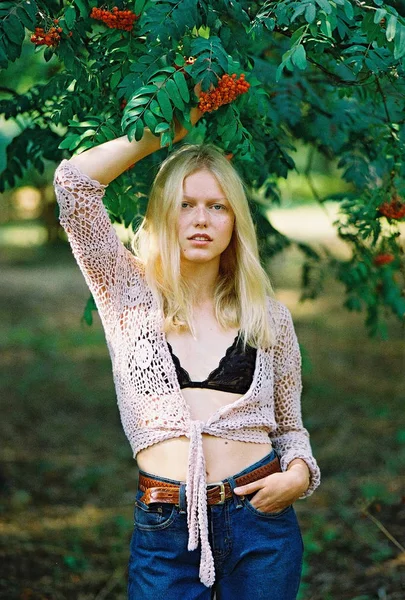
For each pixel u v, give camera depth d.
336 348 9.71
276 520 2.32
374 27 2.38
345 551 4.49
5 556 4.32
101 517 5.05
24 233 20.80
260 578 2.27
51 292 13.91
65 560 4.31
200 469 2.22
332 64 3.16
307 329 10.76
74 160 2.29
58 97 3.02
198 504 2.21
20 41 2.37
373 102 3.25
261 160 3.00
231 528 2.25
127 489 5.58
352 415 7.20
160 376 2.29
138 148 2.34
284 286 13.27
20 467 5.94
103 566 4.33
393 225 3.30
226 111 2.39
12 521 4.90
